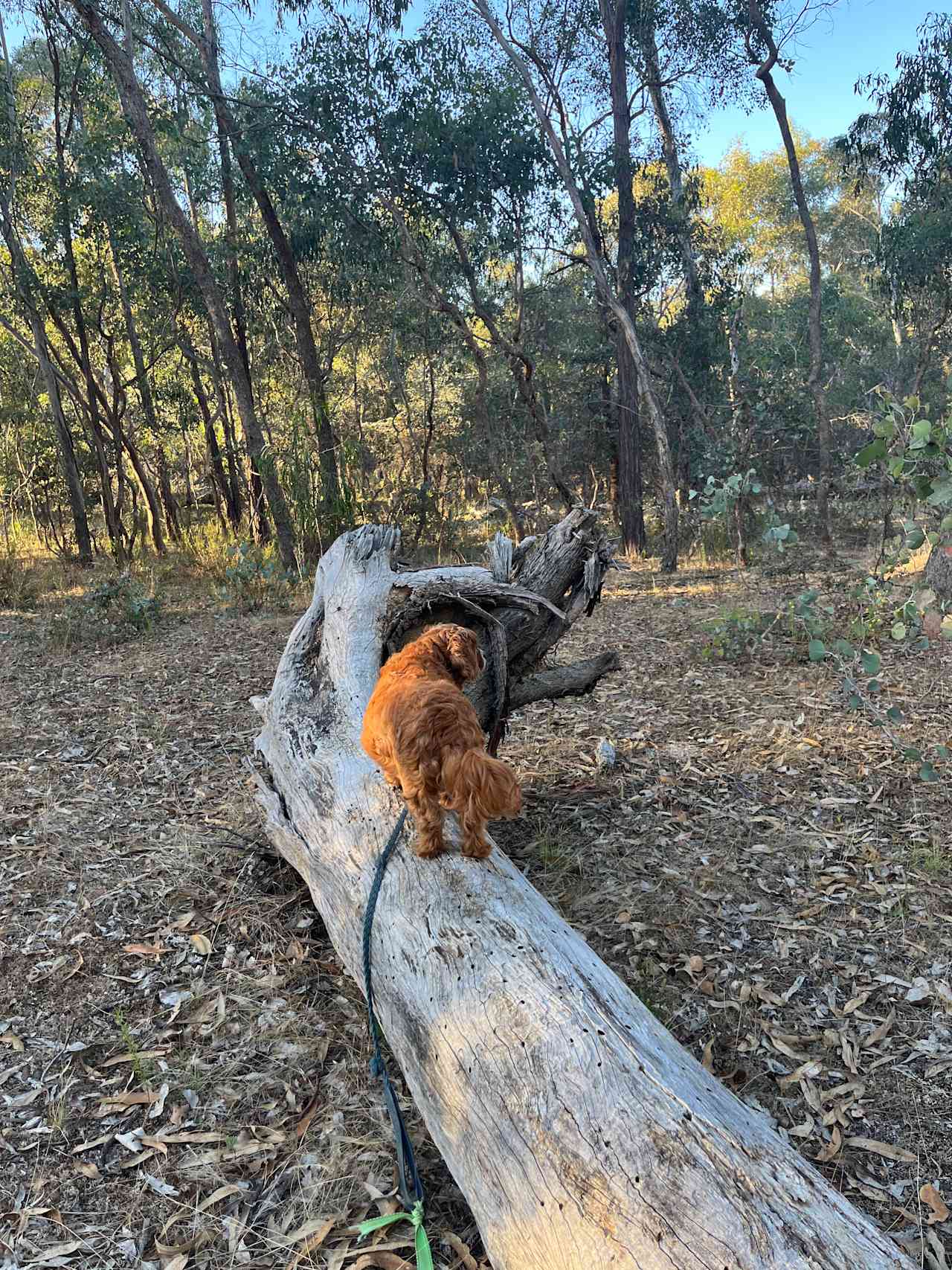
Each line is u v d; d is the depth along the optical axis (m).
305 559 8.97
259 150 9.12
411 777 1.99
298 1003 2.26
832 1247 1.22
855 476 10.22
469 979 1.70
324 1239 1.63
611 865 2.88
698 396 13.20
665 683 4.82
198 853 3.01
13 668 5.66
